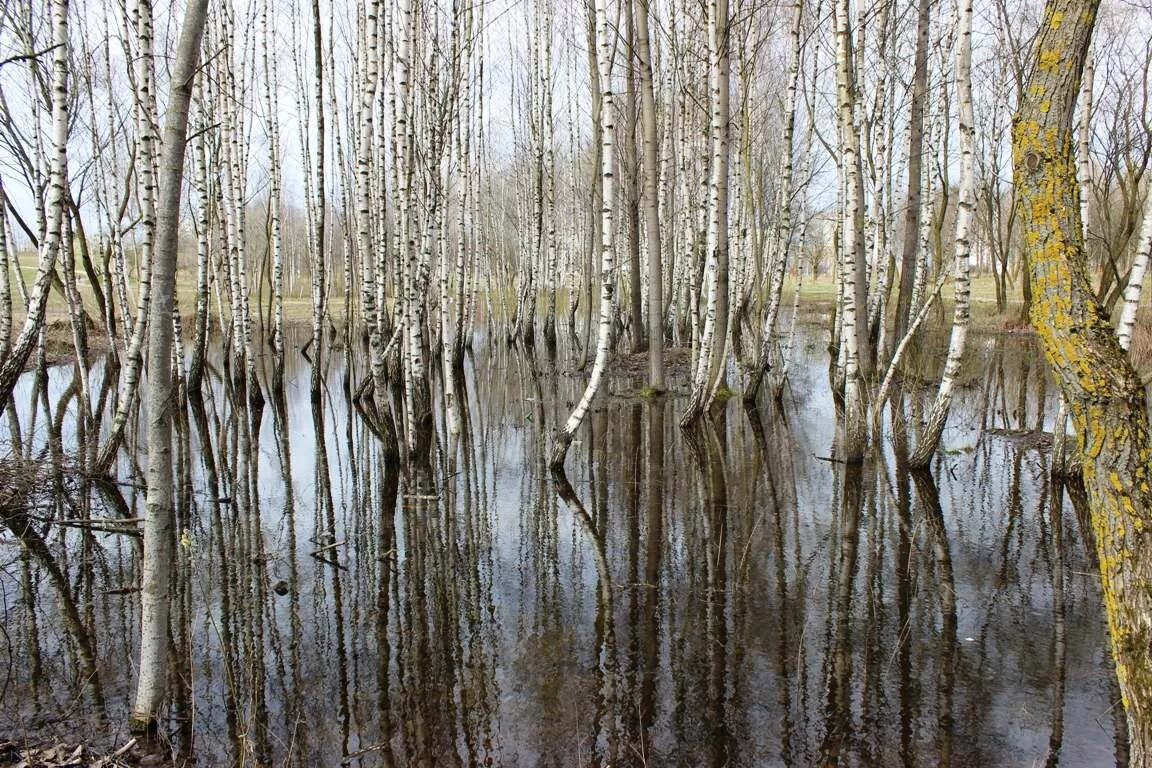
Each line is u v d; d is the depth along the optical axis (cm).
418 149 1245
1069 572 613
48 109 1126
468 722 423
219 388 1778
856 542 691
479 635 523
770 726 415
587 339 1983
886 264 1705
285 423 1361
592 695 448
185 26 343
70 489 885
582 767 383
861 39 1312
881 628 524
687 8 1617
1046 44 249
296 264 4653
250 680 462
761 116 2128
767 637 515
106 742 396
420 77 1266
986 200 2491
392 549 693
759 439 1123
